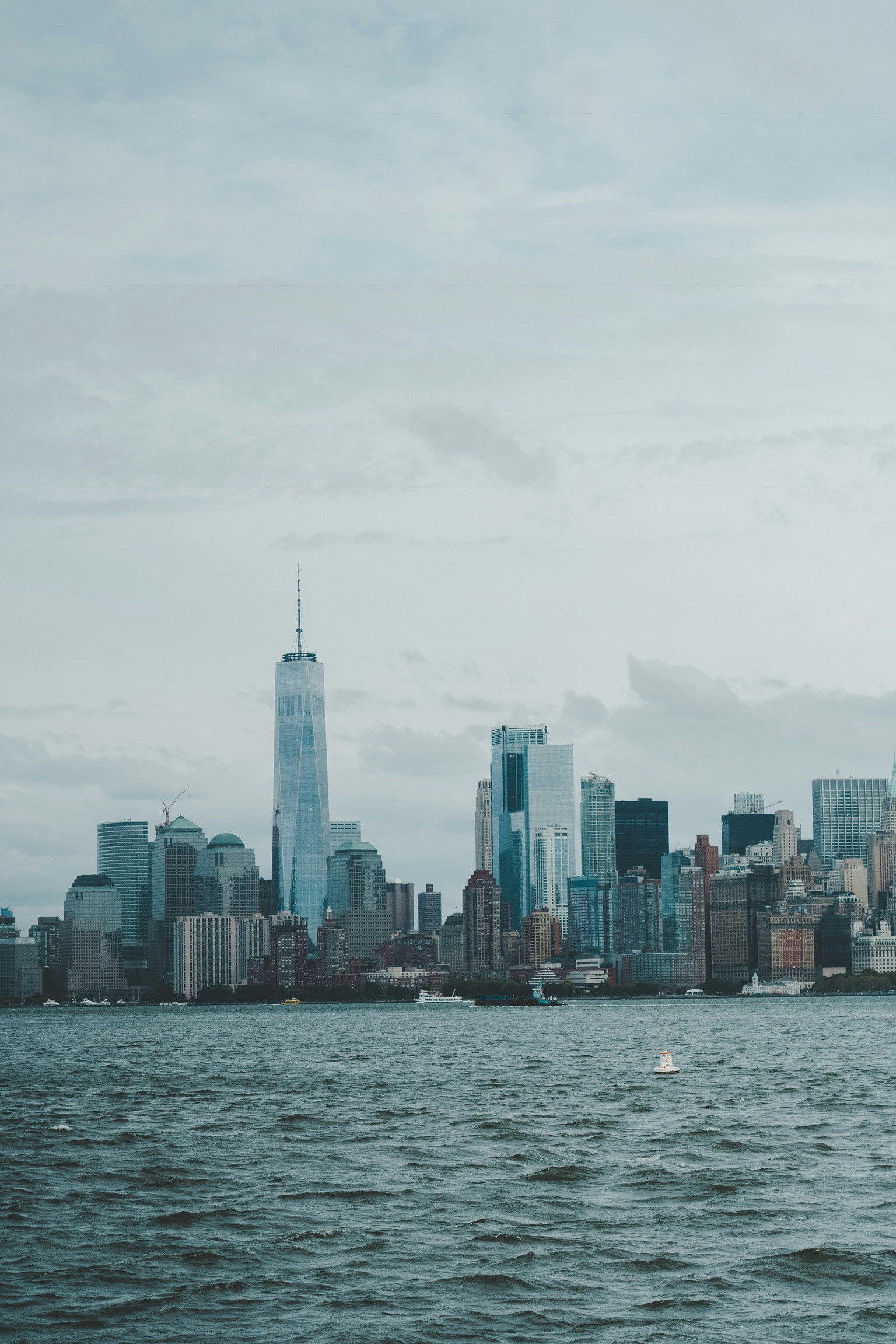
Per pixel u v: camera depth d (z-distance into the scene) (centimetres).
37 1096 17162
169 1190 9131
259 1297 6375
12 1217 8206
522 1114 13450
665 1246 7244
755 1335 5766
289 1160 10456
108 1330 5925
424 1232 7631
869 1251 7012
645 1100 14875
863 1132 11694
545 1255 7069
